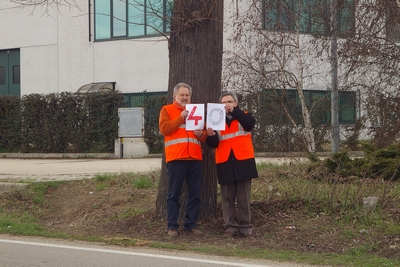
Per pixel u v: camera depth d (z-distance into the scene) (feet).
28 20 103.55
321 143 60.85
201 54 29.66
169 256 25.09
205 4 28.91
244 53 51.72
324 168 36.63
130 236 29.32
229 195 28.25
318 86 62.08
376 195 31.48
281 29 49.98
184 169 27.96
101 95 74.79
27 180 41.83
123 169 50.67
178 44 29.91
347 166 36.70
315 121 60.70
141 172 43.50
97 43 97.45
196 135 27.40
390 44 42.24
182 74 29.76
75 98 76.28
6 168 57.21
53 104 77.41
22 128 79.61
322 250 26.35
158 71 92.94
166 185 30.53
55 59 101.24
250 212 28.78
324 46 46.62
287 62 52.49
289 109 55.06
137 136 71.72
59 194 38.34
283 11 49.98
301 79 52.13
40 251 26.30
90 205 35.09
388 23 42.37
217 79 30.09
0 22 106.22
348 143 51.85
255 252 25.84
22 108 79.61
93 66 97.91
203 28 29.60
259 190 34.30
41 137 78.28
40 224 33.35
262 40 49.98
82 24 98.68
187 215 28.58
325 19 45.21
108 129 74.49
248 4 58.85
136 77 94.63
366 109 44.14
